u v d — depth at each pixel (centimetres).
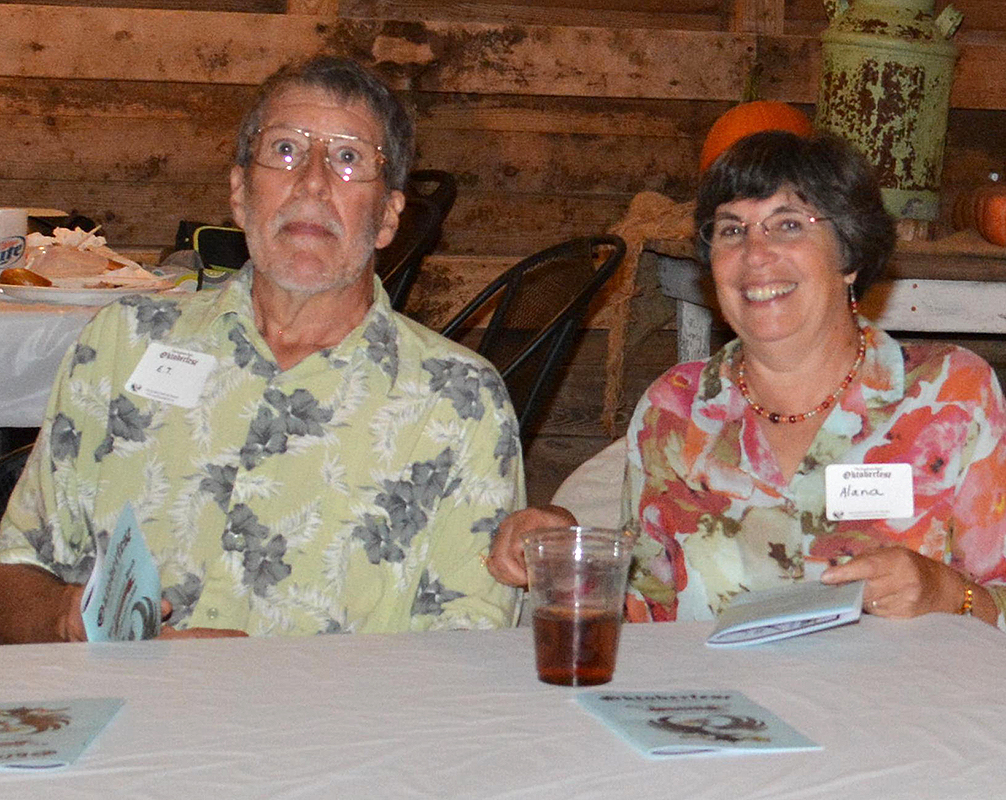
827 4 338
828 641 132
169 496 178
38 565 181
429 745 98
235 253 307
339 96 185
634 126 494
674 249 359
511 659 124
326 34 462
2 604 172
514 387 273
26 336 239
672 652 128
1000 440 177
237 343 183
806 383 181
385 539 177
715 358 191
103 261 284
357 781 91
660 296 412
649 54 480
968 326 309
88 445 184
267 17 459
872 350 183
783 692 114
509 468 182
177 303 189
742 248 180
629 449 193
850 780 92
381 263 363
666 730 101
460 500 180
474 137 486
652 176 499
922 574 145
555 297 295
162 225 474
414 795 88
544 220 495
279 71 190
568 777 92
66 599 163
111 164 467
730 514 182
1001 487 176
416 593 178
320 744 98
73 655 123
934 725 105
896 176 329
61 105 460
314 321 186
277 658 123
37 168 462
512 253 494
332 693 112
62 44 449
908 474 174
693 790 90
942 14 331
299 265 180
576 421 490
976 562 176
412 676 117
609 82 479
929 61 324
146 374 181
